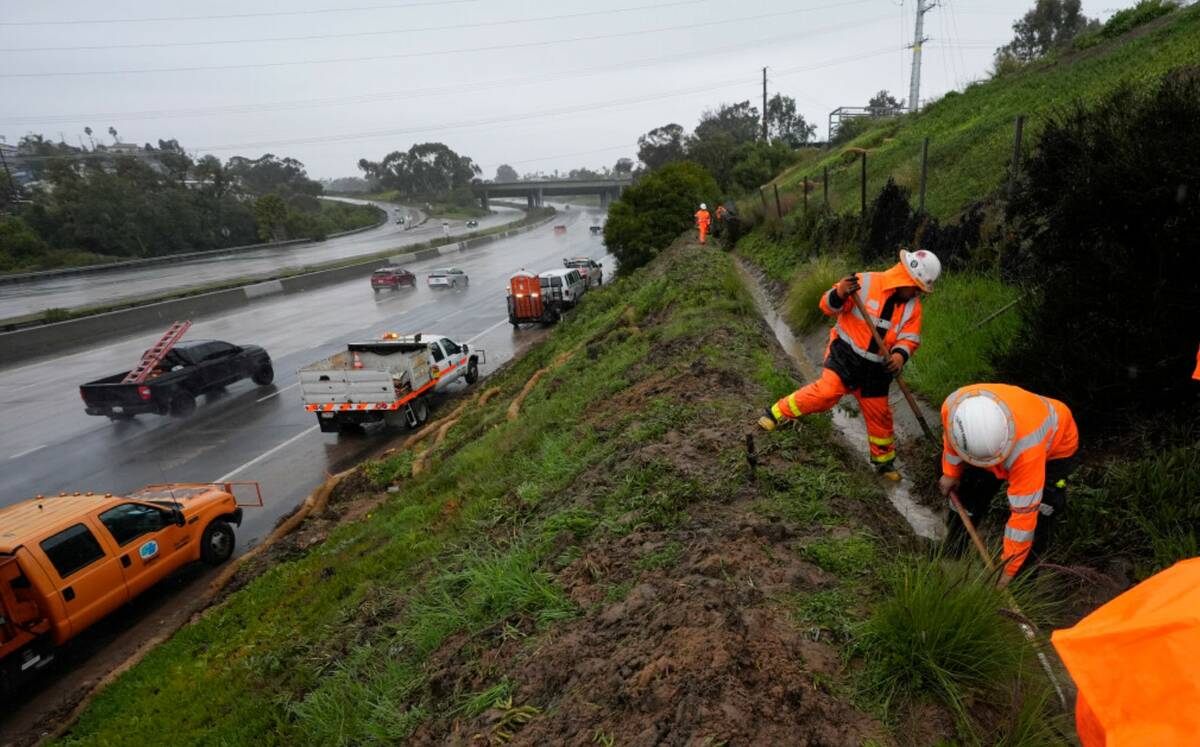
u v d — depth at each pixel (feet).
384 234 286.87
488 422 38.75
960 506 11.29
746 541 12.32
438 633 14.67
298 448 44.93
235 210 234.17
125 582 25.27
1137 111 14.46
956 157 47.09
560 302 84.79
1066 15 155.63
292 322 94.27
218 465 42.70
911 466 16.94
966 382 18.54
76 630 23.20
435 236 261.44
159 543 27.14
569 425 27.53
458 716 11.33
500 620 13.57
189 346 54.95
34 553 22.29
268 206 237.04
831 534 12.53
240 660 19.94
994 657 8.43
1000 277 23.40
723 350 26.89
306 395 45.19
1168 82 14.19
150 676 21.66
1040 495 9.98
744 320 32.50
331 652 17.49
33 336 80.02
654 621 10.78
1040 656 8.56
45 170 204.74
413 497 29.99
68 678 23.32
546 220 346.74
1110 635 3.89
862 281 14.83
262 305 111.96
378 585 20.83
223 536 30.73
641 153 260.83
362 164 486.38
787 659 9.03
